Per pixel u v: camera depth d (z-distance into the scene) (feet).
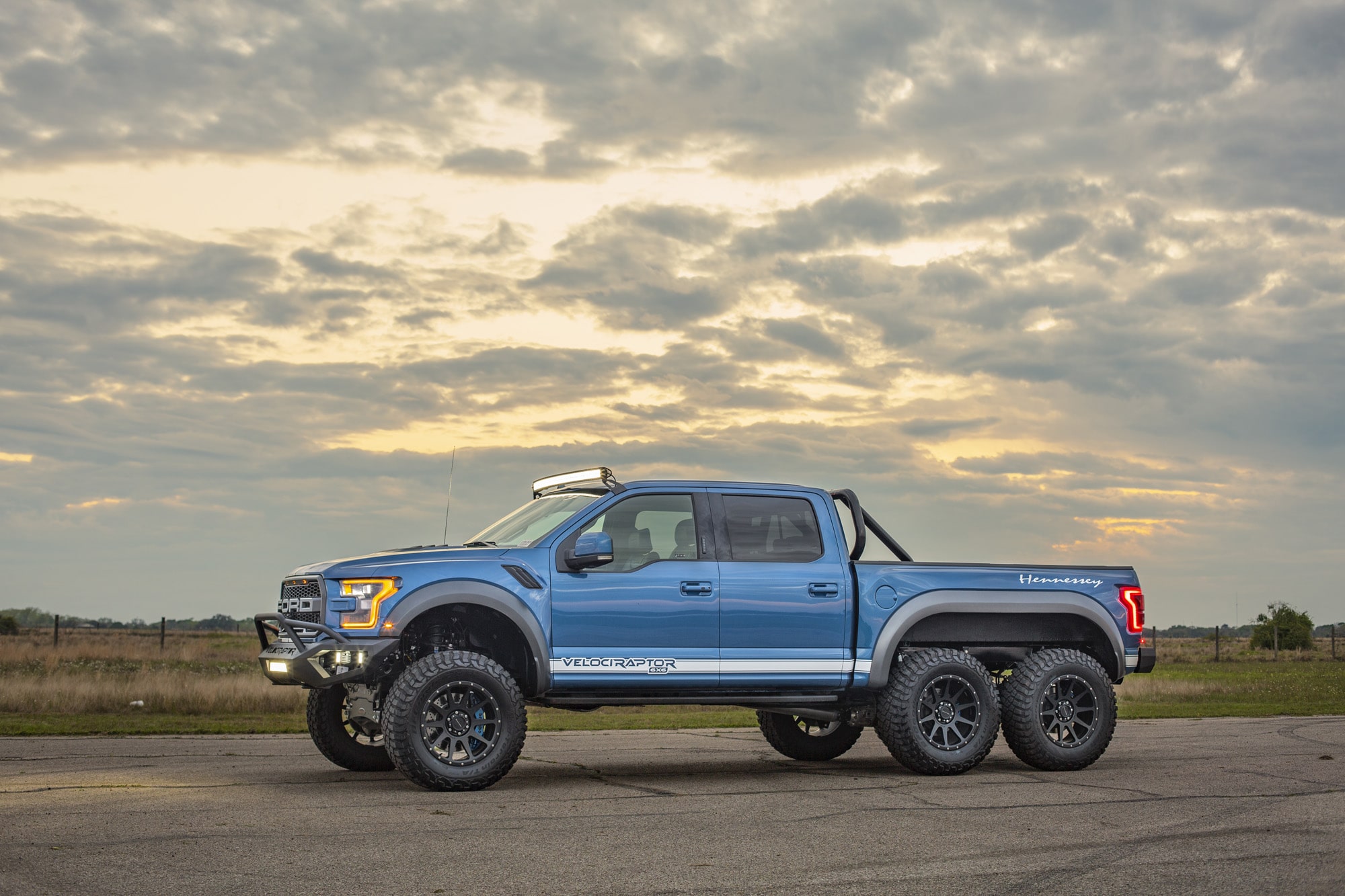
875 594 32.24
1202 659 168.76
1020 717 32.96
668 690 30.63
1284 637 232.53
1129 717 58.08
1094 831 22.63
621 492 30.78
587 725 51.47
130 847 20.40
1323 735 45.50
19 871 18.44
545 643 28.99
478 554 29.14
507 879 18.30
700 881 18.22
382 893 17.30
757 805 26.00
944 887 17.94
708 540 31.07
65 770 31.22
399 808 25.03
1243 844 21.40
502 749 27.91
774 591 31.12
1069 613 34.14
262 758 35.29
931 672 32.12
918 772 32.30
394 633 27.96
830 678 31.50
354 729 32.24
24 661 96.53
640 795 27.45
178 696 57.47
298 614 29.78
